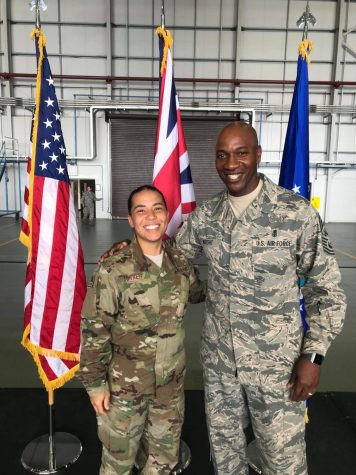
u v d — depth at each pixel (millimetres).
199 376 2395
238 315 1224
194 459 1715
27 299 1716
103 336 1211
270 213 1185
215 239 1258
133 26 9844
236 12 9805
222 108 9648
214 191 10883
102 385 1255
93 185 10938
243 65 10109
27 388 2232
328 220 11219
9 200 10945
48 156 1696
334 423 1938
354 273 5172
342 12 9703
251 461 1694
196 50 10000
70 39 9883
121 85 10211
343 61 10008
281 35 9953
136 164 10742
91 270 5109
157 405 1299
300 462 1274
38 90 1706
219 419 1357
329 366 2551
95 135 10438
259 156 1228
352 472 1631
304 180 1886
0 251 6293
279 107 9664
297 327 1229
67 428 1895
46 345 1654
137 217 1214
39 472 1619
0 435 1842
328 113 10492
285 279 1198
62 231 1689
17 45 9922
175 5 9742
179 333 1288
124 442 1302
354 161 10750
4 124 10406
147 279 1199
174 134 1890
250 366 1228
